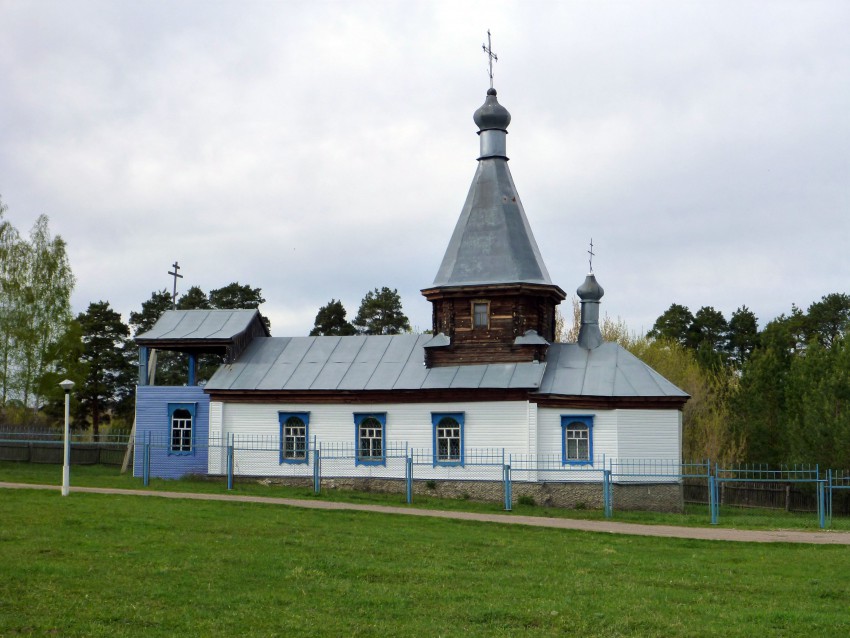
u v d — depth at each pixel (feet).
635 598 59.67
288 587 60.18
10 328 191.42
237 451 138.72
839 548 82.58
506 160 142.92
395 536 82.33
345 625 51.78
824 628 52.85
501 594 59.93
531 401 127.34
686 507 132.67
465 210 141.28
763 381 192.95
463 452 129.59
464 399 130.41
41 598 55.01
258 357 145.07
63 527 79.15
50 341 195.83
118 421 249.34
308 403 137.08
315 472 119.65
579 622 53.57
